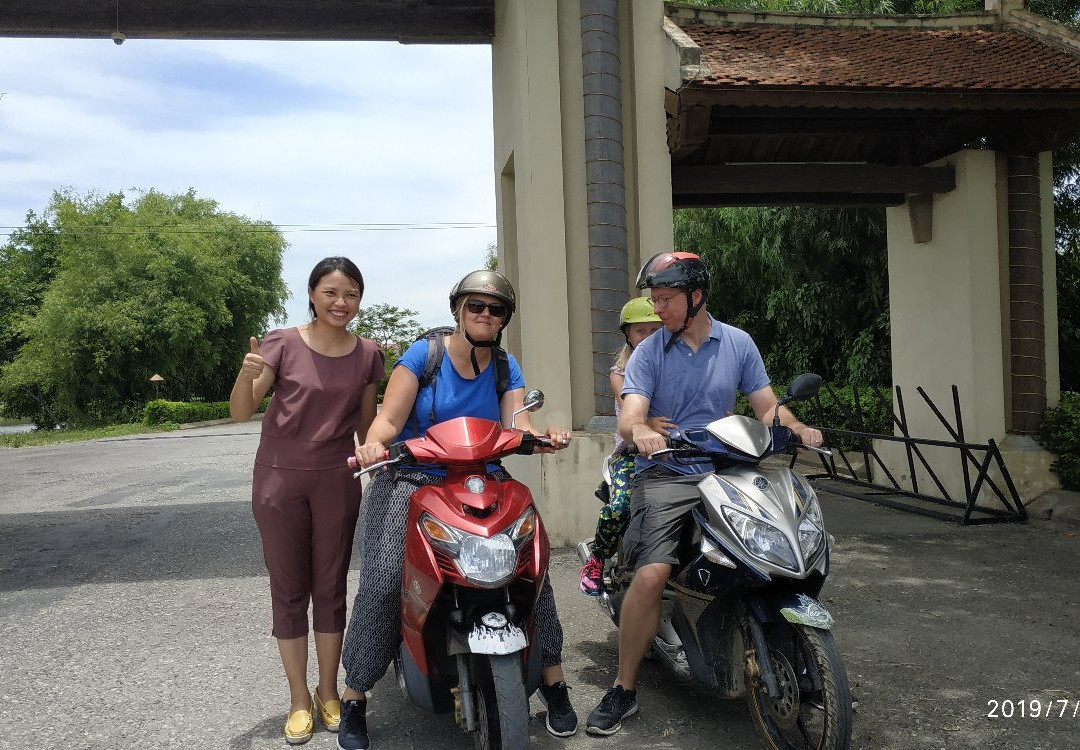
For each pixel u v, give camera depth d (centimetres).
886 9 1302
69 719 374
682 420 362
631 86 753
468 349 349
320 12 841
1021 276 826
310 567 363
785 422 341
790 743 317
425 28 846
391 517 333
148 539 777
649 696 391
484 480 310
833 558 644
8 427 5025
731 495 312
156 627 509
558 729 349
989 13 941
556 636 350
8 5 796
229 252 4047
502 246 883
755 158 921
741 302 1638
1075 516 746
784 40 854
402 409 341
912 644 454
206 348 3800
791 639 315
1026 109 762
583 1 730
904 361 923
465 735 355
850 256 1341
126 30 816
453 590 301
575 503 694
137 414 3625
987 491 810
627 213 753
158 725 368
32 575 646
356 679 334
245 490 1086
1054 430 801
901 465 938
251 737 356
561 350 715
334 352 357
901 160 910
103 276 3650
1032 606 518
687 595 335
